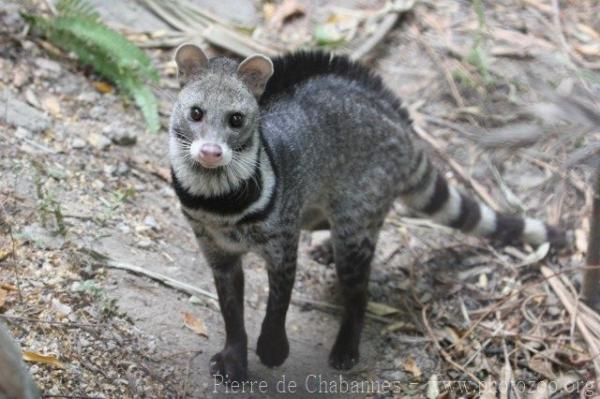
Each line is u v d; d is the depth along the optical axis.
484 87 8.02
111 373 5.41
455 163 7.86
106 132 7.34
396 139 6.30
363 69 6.42
